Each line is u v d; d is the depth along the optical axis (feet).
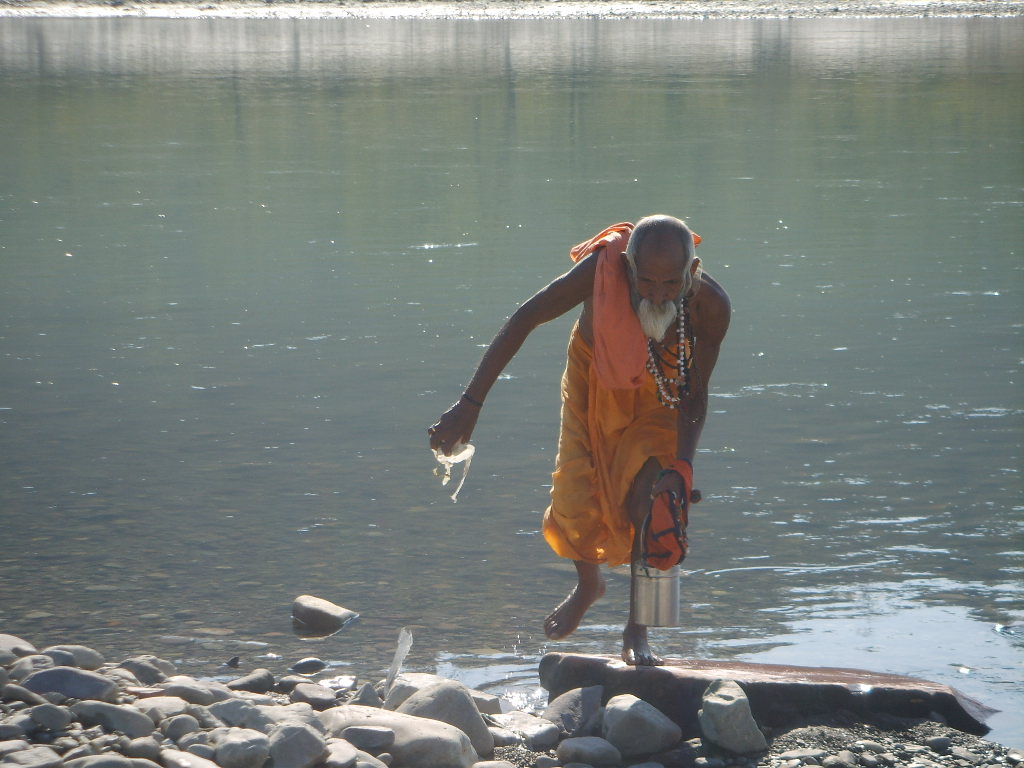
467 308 71.92
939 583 38.01
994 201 104.68
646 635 32.42
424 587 37.96
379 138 146.51
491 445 49.90
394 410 54.13
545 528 32.91
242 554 39.99
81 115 166.71
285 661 33.55
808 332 66.44
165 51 274.77
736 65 238.27
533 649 34.47
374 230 94.63
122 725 27.04
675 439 31.37
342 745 26.78
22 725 26.58
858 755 28.45
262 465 47.62
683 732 30.50
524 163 127.24
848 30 335.26
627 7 424.05
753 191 110.32
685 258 28.58
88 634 34.68
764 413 53.72
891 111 169.99
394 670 31.96
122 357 62.18
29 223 96.89
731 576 38.55
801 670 31.94
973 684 32.22
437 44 296.92
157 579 38.14
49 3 416.87
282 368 60.39
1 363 60.95
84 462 47.78
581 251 30.89
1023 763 28.09
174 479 46.16
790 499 44.39
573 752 28.43
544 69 232.32
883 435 50.78
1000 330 66.44
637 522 31.14
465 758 27.50
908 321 68.39
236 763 25.81
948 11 400.26
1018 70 222.28
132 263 83.82
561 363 61.11
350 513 43.16
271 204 105.19
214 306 72.49
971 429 51.39
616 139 145.28
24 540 40.73
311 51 276.41
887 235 91.61
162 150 136.77
